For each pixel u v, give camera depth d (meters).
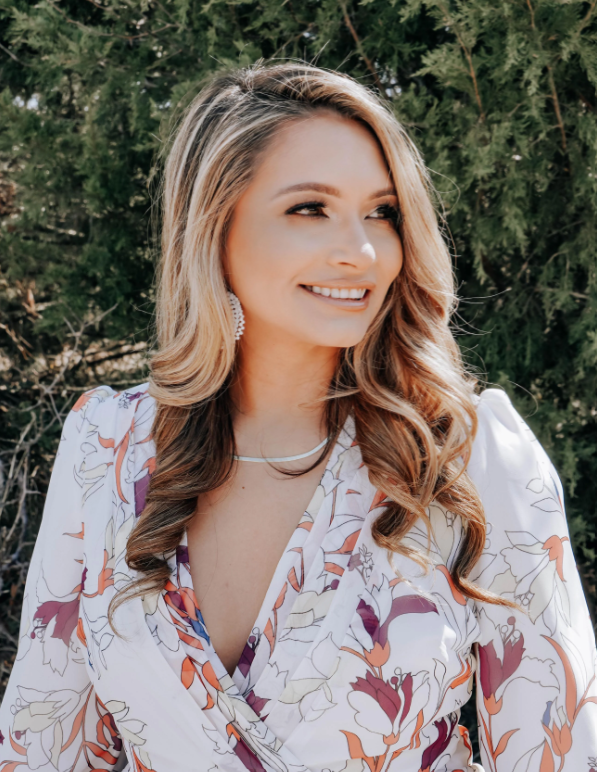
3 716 1.30
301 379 1.28
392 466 1.20
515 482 1.16
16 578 3.22
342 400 1.29
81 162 2.76
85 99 2.93
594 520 2.63
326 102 1.15
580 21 2.09
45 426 3.23
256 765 1.07
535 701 1.05
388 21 2.39
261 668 1.10
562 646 1.06
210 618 1.17
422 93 2.37
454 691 1.12
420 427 1.20
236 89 1.22
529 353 2.51
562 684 1.04
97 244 2.94
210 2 2.38
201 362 1.26
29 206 2.90
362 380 1.25
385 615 1.09
